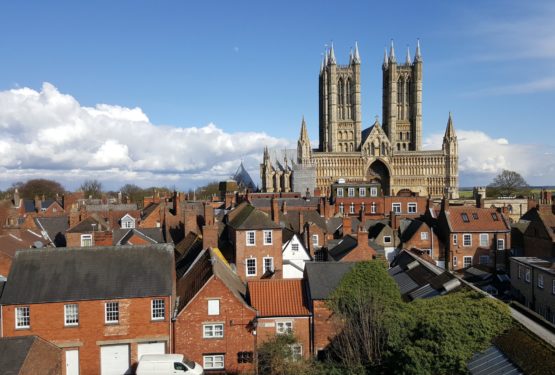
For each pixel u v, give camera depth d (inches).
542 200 4259.4
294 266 2529.5
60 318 1632.6
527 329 1270.9
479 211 3171.8
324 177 7667.3
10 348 1299.2
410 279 2094.0
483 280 2709.2
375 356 1481.3
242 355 1670.8
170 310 1681.8
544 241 2908.5
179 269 2218.3
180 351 1658.5
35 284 1662.2
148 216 3479.3
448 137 7642.7
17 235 2684.5
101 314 1649.9
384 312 1547.7
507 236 3061.0
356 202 4330.7
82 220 2888.8
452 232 3046.3
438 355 1274.6
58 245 3100.4
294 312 1715.1
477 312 1368.1
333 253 2652.6
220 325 1669.5
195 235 2605.8
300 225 3125.0
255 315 1676.9
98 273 1717.5
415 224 3307.1
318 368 1539.1
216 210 4089.6
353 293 1656.0
